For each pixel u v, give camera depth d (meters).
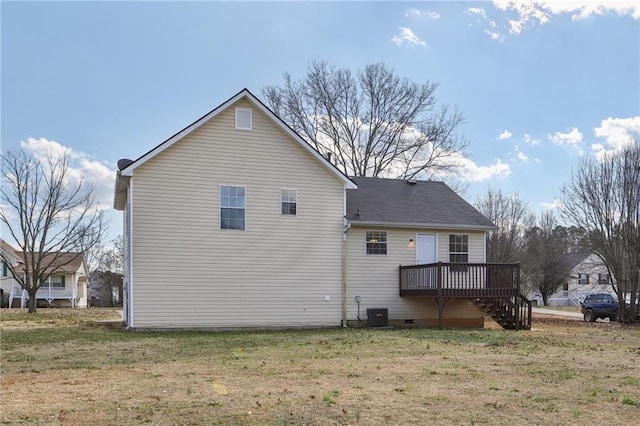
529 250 47.62
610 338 15.28
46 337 14.26
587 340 14.55
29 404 6.38
